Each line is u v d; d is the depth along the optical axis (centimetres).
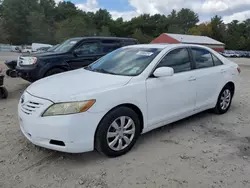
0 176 293
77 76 382
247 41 8756
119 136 337
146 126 370
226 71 516
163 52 405
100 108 312
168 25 10025
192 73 436
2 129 430
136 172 304
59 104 299
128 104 345
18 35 7462
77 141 301
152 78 374
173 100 402
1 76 639
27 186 276
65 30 6309
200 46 481
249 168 318
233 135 421
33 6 8006
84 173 301
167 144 382
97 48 808
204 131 436
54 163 323
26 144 372
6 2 7556
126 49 459
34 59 700
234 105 613
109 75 376
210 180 290
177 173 303
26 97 335
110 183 282
